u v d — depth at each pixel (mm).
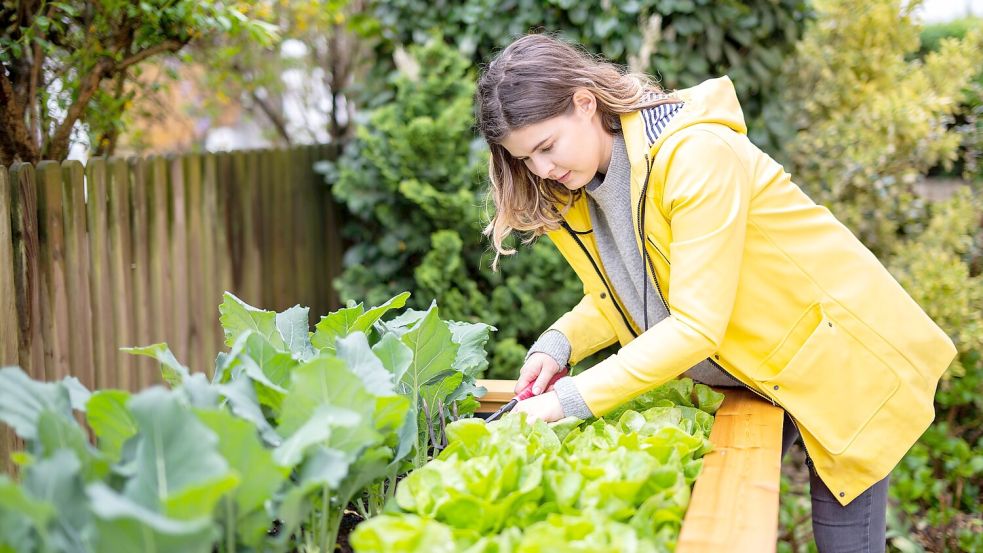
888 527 2822
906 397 1681
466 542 1106
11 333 2309
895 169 3594
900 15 3719
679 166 1542
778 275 1654
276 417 1275
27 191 2393
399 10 3738
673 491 1246
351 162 3604
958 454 3131
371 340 1634
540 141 1625
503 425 1436
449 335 1512
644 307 1807
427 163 3430
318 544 1221
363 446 1168
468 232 3490
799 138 3660
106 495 815
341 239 4199
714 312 1491
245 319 1506
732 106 1661
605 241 1868
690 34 3420
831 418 1682
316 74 5086
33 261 2418
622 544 1056
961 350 3232
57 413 1016
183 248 3158
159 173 3023
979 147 3652
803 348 1663
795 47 3750
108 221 2797
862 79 3736
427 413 1553
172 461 930
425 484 1234
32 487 903
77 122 2861
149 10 2438
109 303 2799
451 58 3500
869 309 1667
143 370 2963
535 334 3521
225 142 5477
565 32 3469
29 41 2449
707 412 1714
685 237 1531
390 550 1022
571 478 1232
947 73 3592
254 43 4125
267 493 1024
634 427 1546
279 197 3721
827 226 1693
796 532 2943
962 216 3375
